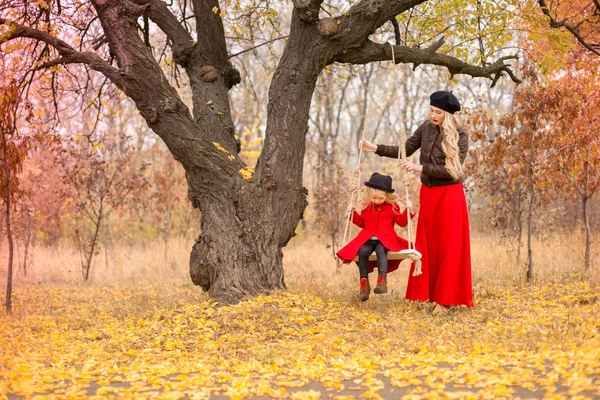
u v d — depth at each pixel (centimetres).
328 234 1473
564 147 983
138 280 1204
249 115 2377
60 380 487
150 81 764
